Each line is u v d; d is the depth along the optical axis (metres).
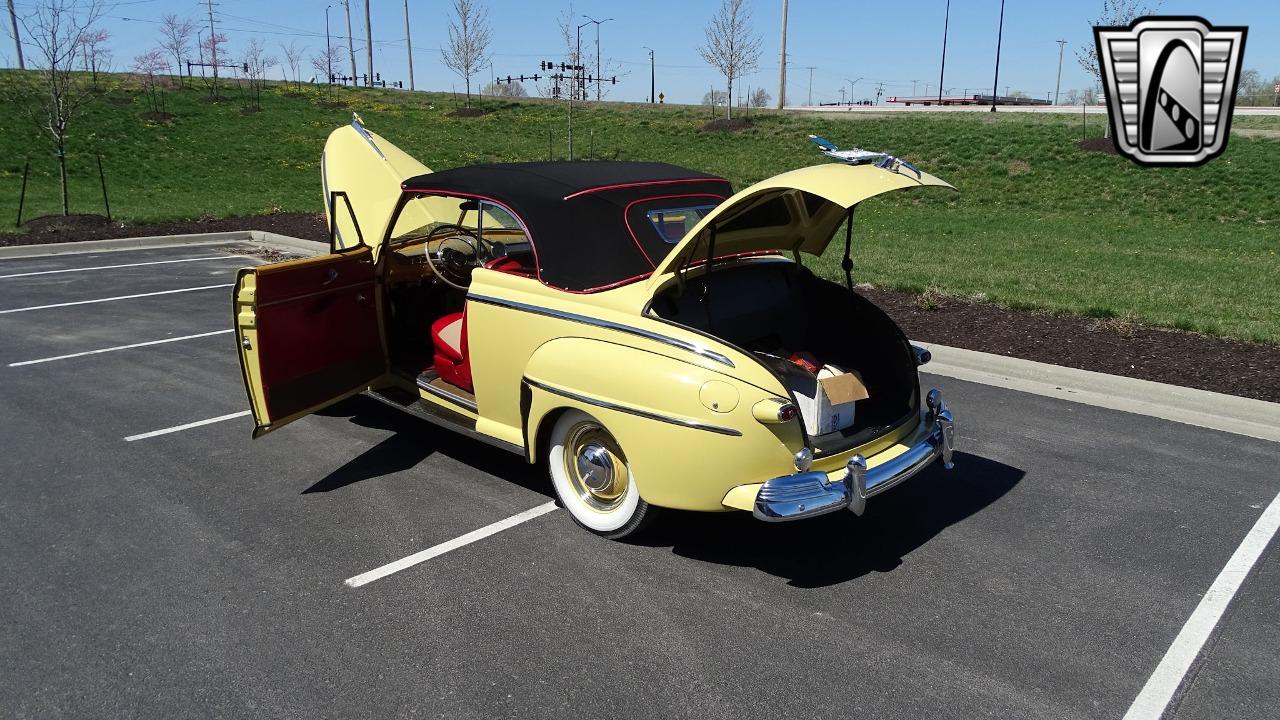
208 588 3.84
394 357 5.82
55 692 3.13
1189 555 4.21
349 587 3.85
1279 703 3.11
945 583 3.93
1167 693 3.16
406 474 5.15
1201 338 7.95
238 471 5.18
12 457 5.37
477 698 3.09
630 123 36.25
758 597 3.79
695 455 3.72
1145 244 16.22
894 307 9.54
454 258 5.88
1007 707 3.07
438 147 30.84
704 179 4.95
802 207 4.46
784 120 35.12
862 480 3.76
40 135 25.80
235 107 34.84
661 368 3.80
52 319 9.18
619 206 4.37
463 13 39.59
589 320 4.11
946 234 17.55
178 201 19.98
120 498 4.79
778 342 4.73
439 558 4.12
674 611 3.67
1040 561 4.15
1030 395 6.72
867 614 3.67
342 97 41.03
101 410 6.27
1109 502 4.82
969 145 28.45
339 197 6.06
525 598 3.77
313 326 5.11
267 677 3.21
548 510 4.65
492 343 4.60
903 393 4.54
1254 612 3.71
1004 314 9.12
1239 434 5.85
